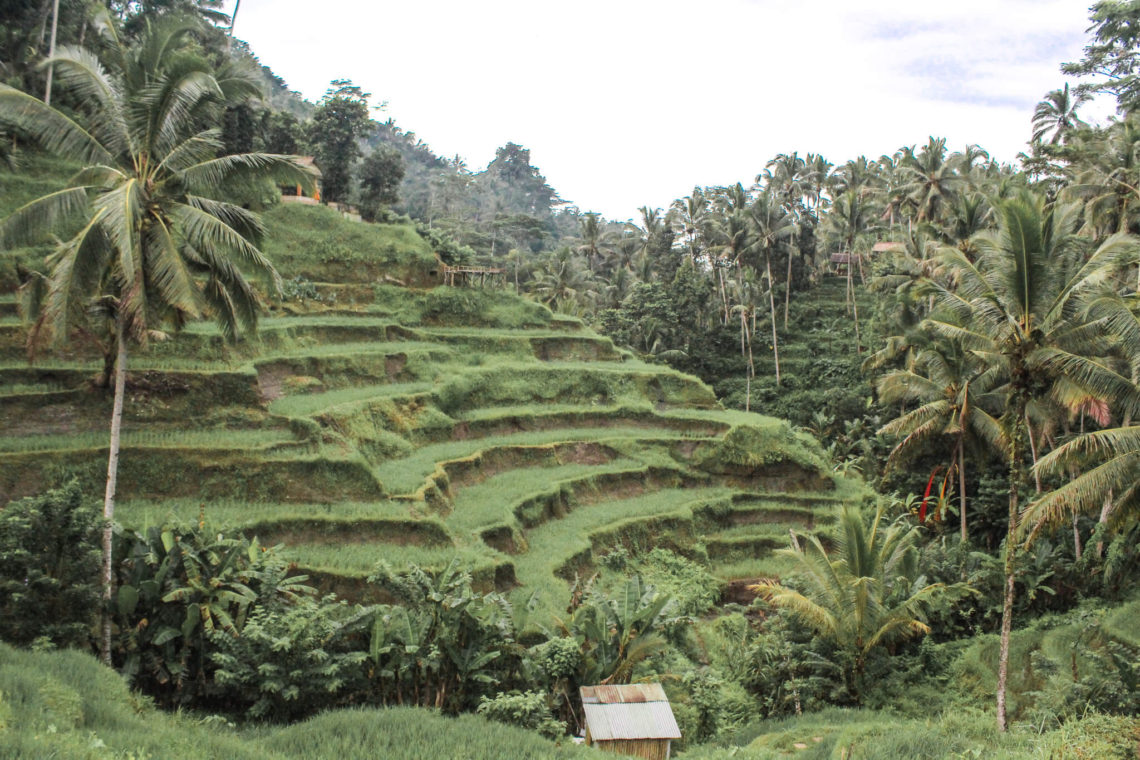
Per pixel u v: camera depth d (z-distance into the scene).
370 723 17.44
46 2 44.78
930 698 26.52
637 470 41.38
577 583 27.16
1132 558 32.41
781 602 27.16
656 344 69.00
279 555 23.19
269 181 22.69
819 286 82.12
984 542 42.84
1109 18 41.50
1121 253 21.78
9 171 37.56
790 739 21.84
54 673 16.12
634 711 20.67
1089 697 22.64
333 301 44.62
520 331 50.28
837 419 59.69
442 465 34.22
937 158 60.84
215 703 20.41
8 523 18.66
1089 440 21.16
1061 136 55.47
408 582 22.25
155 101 20.14
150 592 20.11
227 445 27.66
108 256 19.86
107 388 28.25
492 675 22.22
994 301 22.45
